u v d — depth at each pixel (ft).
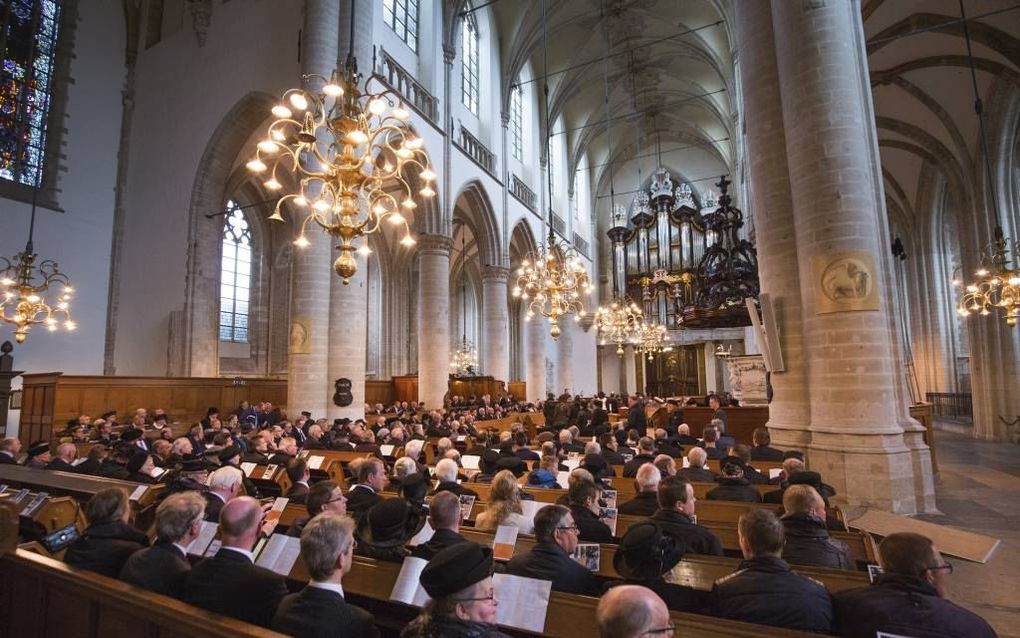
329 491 14.24
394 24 64.03
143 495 19.45
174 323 59.82
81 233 62.49
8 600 11.69
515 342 126.72
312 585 9.04
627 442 38.14
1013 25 50.62
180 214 61.57
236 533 10.57
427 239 67.21
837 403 28.58
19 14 59.62
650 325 120.98
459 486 18.66
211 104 61.21
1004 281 45.60
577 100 118.32
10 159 58.03
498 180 84.79
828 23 30.55
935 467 37.04
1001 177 59.11
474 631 7.16
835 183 29.35
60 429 46.57
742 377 54.95
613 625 6.04
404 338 98.78
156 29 69.26
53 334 59.16
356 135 26.37
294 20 55.77
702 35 96.12
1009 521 25.73
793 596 9.23
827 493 19.10
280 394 64.49
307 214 48.75
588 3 90.33
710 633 8.82
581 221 134.41
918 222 83.10
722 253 63.31
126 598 9.31
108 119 66.33
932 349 81.41
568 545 11.78
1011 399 60.13
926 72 60.39
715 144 127.44
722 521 18.19
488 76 85.35
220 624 7.95
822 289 29.35
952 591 17.54
